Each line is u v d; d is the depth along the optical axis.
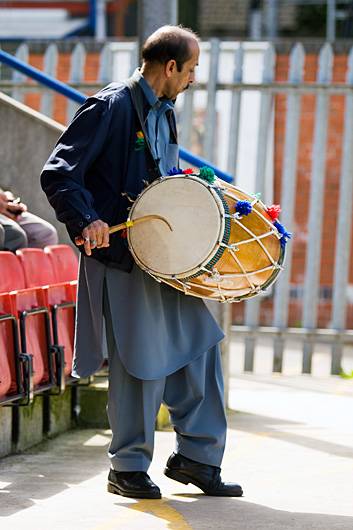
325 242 32.47
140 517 11.70
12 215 16.70
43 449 15.33
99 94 12.20
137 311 12.14
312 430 17.36
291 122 24.64
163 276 11.82
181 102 25.61
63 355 15.04
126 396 12.42
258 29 49.47
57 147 11.99
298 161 32.03
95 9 43.97
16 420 15.01
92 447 15.52
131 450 12.50
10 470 13.95
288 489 13.32
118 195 12.20
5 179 18.98
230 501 12.60
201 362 12.63
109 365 12.49
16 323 13.78
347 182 24.78
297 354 28.25
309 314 24.73
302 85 24.41
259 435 16.86
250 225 12.04
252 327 24.75
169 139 12.64
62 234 18.86
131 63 25.19
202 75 27.66
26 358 13.82
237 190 12.34
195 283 11.91
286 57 30.98
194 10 49.78
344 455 15.45
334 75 30.05
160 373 12.20
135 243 11.92
